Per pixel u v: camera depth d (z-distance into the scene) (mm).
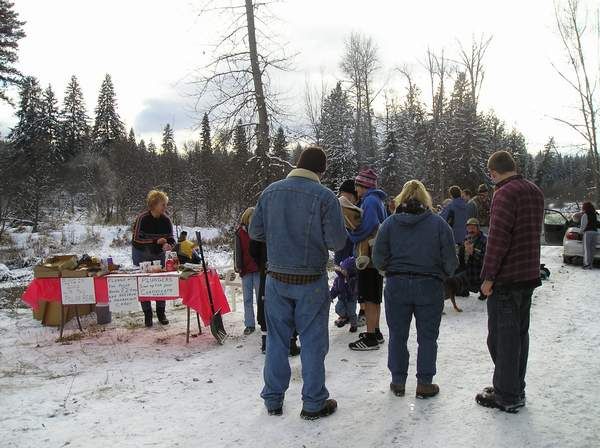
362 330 6652
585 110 19750
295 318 3998
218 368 5355
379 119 42500
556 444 3420
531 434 3564
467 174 38844
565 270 11539
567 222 16766
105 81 68000
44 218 35562
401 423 3834
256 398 4473
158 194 7812
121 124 67750
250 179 13773
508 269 3820
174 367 5445
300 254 3891
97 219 38656
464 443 3477
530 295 3951
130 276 6559
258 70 13062
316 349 3945
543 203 3938
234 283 8375
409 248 4172
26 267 19422
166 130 52500
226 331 7031
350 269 6441
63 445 3680
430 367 4250
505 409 3936
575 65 19453
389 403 4219
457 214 9898
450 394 4367
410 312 4297
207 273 6602
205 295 6469
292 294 3926
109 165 48031
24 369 5477
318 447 3527
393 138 39719
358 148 40750
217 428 3887
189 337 6715
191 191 39406
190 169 41969
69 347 6309
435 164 40812
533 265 3828
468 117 39094
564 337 6125
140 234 7777
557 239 17203
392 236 4242
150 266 7023
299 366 5266
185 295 6395
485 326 6754
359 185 5949
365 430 3750
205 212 36562
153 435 3809
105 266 6922
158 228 7871
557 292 8945
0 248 23969
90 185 44688
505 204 3795
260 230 4152
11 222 32406
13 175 33531
